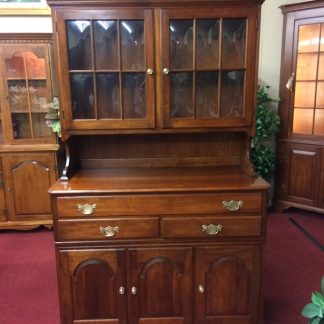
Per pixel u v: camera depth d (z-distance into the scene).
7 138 2.98
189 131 1.78
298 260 2.59
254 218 1.66
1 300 2.15
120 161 2.03
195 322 1.76
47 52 2.86
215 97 1.78
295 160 3.34
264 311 2.01
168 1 1.62
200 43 1.72
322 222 3.29
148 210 1.64
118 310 1.74
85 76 1.73
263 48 3.43
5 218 3.09
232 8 1.65
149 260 1.69
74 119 1.74
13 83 2.95
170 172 1.91
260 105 3.27
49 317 1.98
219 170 1.94
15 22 3.09
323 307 1.29
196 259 1.69
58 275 1.69
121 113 1.76
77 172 1.93
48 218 3.13
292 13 3.12
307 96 3.26
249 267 1.71
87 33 1.68
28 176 3.02
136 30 1.69
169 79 1.71
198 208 1.64
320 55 3.12
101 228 1.65
